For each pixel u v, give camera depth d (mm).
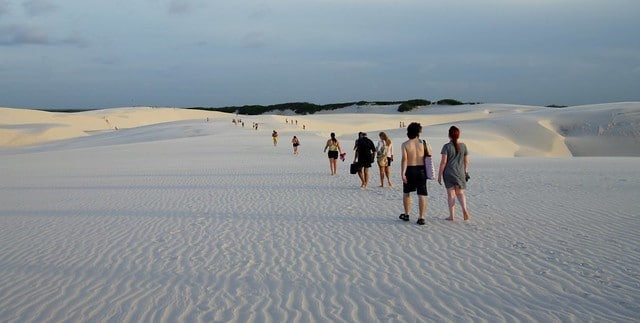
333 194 13805
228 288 6203
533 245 7668
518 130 70938
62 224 10570
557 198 11844
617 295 5523
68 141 78312
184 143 46750
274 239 8648
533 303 5406
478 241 8047
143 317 5363
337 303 5613
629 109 76250
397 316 5199
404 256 7352
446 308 5363
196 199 13555
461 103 185000
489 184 14805
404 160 9469
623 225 8766
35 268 7324
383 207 11445
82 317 5418
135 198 14125
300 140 48625
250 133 61750
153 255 7801
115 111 162250
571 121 74750
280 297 5855
